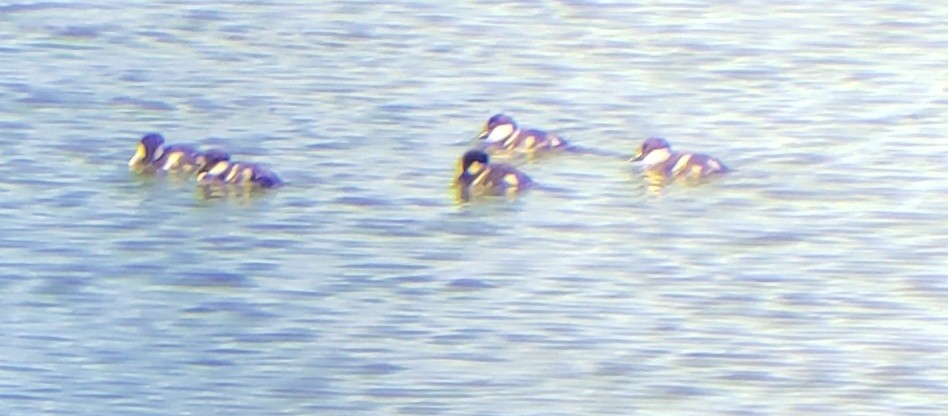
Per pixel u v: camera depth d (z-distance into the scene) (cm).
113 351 1916
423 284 2066
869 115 2566
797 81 2708
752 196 2294
